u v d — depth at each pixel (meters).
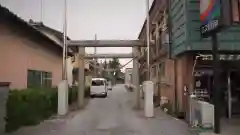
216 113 9.76
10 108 9.91
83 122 12.83
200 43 11.77
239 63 13.06
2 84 9.24
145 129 10.92
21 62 13.05
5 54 11.48
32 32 13.37
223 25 9.23
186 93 12.77
